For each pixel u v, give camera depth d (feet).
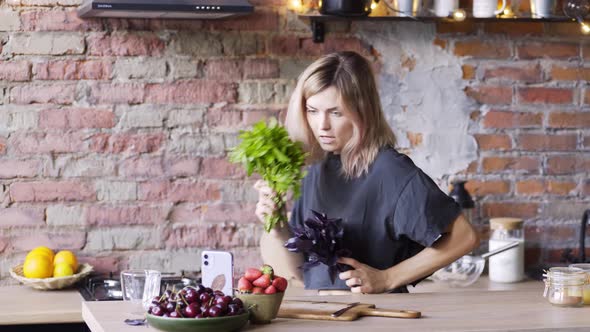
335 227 8.50
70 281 11.05
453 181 12.10
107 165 11.80
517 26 12.51
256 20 11.99
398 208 8.63
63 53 11.63
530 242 12.75
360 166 8.86
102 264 11.86
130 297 7.71
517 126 12.60
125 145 11.83
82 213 11.78
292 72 12.10
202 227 12.05
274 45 12.05
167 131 11.91
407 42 12.30
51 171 11.69
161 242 11.96
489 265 12.00
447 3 11.75
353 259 8.61
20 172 11.62
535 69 12.60
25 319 9.86
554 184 12.73
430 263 8.66
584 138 12.75
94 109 11.74
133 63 11.78
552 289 7.98
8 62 11.53
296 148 8.50
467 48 12.42
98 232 11.84
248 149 8.32
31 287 11.27
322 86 8.65
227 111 12.00
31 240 11.70
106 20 11.68
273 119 8.47
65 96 11.67
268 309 7.14
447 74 12.41
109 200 11.84
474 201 12.54
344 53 8.91
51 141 11.67
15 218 11.66
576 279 7.89
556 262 12.75
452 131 12.46
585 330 7.04
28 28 11.56
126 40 11.74
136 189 11.88
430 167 12.46
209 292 7.02
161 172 11.92
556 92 12.66
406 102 12.35
